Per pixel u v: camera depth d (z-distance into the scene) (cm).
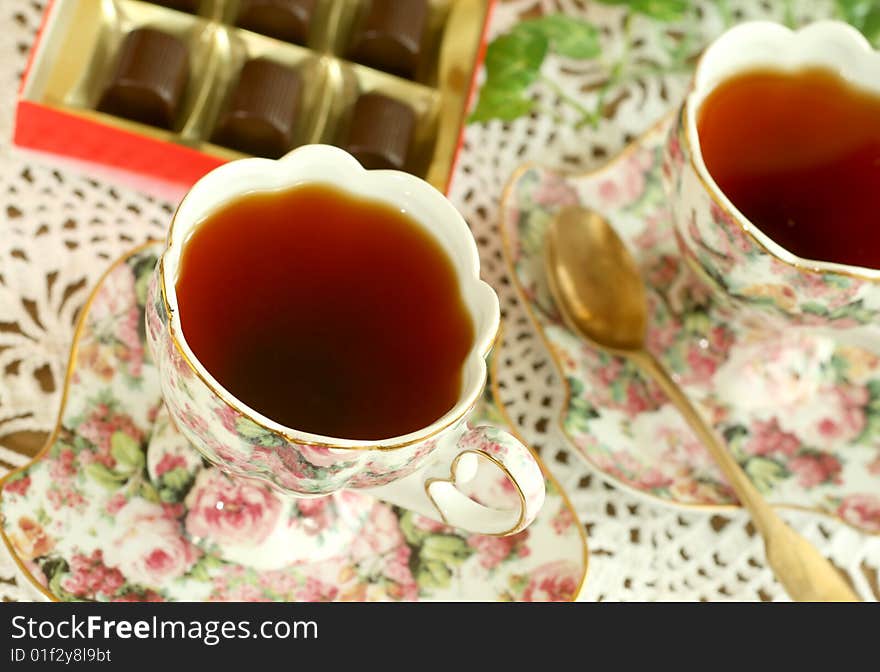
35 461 54
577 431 59
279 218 51
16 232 59
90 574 53
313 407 50
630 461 59
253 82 62
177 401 49
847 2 69
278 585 55
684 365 61
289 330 51
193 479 55
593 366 60
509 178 63
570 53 66
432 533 56
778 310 57
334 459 48
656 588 58
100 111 62
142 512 54
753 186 59
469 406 49
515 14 67
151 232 61
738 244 55
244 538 54
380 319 52
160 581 54
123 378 56
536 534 56
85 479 54
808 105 59
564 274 61
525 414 60
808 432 60
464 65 64
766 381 61
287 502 55
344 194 52
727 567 59
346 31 66
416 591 55
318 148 51
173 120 62
